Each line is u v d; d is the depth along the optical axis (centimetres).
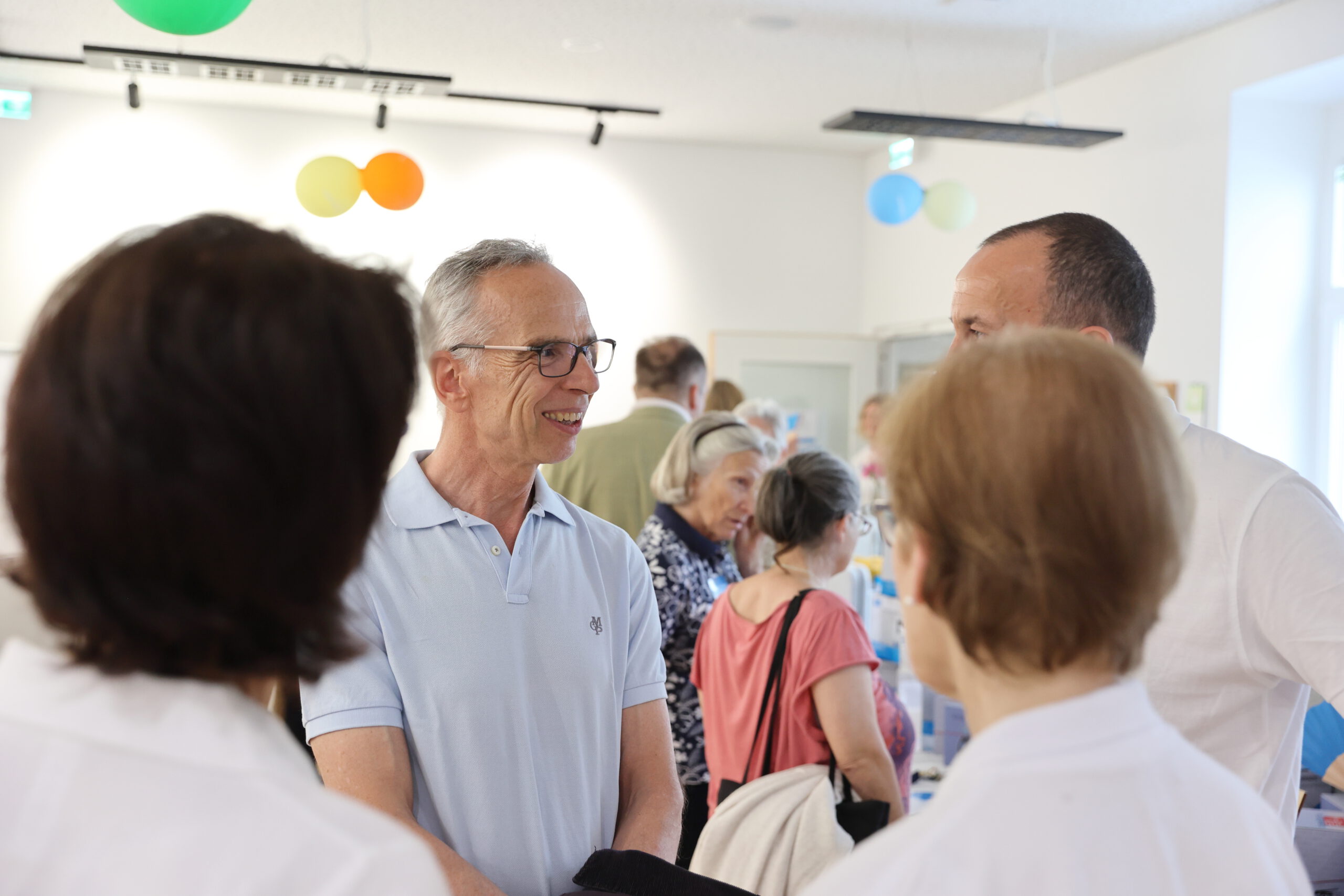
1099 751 64
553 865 136
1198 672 133
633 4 445
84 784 54
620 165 684
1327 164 461
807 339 658
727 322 709
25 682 58
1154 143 493
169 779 55
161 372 54
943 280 648
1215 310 459
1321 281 465
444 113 625
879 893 62
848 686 194
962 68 524
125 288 56
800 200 721
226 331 56
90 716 56
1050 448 63
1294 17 422
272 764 57
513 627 139
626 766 154
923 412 69
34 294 581
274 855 54
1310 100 459
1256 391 461
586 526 156
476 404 143
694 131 666
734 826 184
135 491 54
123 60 374
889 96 577
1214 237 460
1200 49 468
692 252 700
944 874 61
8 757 55
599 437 361
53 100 582
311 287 60
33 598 58
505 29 476
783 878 176
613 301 685
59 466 54
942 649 74
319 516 60
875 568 461
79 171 586
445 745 133
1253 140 457
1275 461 133
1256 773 133
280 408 57
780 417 460
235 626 58
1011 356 68
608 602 152
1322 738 213
